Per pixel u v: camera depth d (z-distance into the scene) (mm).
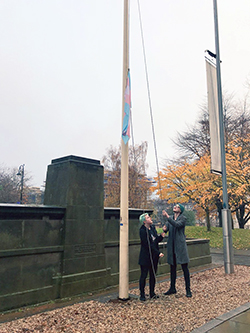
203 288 6352
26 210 5164
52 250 5508
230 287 6430
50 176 6426
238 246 15234
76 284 5711
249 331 3891
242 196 17906
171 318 4414
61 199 5969
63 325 4121
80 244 5938
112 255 6809
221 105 9195
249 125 19062
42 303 5215
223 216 8531
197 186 18266
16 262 5000
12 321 4332
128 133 5570
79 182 6102
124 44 5926
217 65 9484
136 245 7496
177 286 6578
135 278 7250
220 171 9031
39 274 5297
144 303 5184
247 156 17141
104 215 6812
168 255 5961
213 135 9070
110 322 4238
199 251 9570
